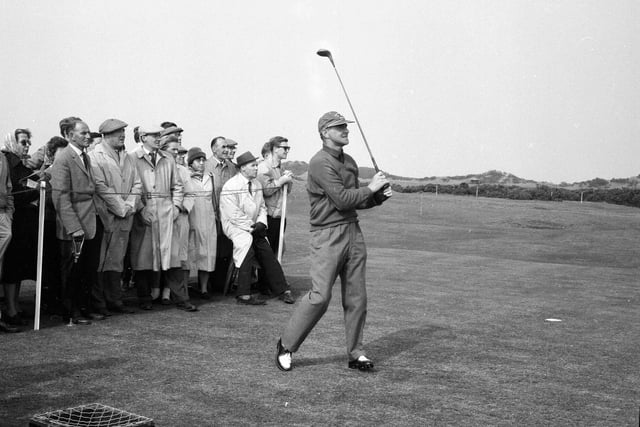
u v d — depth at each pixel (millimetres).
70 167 7480
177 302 8781
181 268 8812
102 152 8148
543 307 9477
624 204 30594
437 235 19719
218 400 5238
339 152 6242
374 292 10289
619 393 5656
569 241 18750
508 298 10117
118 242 8312
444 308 9203
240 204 9391
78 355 6395
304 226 19516
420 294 10227
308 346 6992
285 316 8430
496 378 6000
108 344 6828
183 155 9938
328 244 6074
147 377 5770
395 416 4973
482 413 5078
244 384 5656
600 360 6711
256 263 9430
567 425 4867
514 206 27703
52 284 8109
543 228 21922
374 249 16125
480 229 21359
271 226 10453
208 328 7660
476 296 10203
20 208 7539
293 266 12906
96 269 7855
